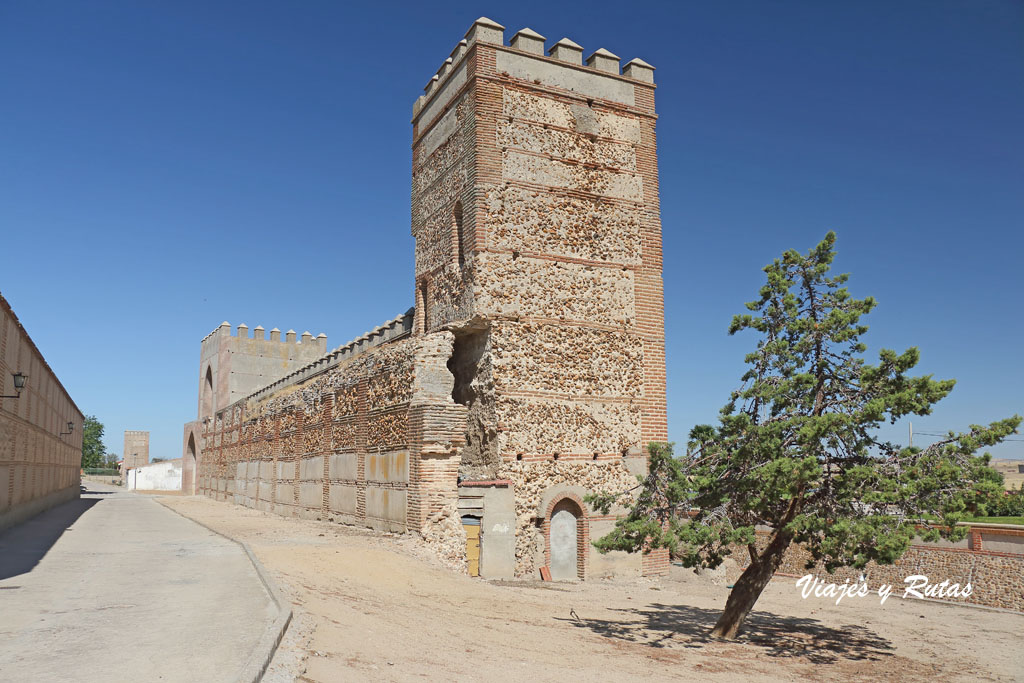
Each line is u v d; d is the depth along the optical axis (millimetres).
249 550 18875
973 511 14977
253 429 46562
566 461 24797
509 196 25531
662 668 12766
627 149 27922
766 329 16703
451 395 24781
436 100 28859
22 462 28844
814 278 16469
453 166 26922
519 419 24297
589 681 11008
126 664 8555
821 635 17594
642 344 26922
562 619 16609
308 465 33438
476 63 25688
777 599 23812
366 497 26047
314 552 19406
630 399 26297
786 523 15492
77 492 59469
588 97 27422
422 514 21688
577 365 25609
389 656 10789
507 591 19750
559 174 26500
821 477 15492
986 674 14297
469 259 25094
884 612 21906
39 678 7984
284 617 11141
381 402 25203
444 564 21156
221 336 64000
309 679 8734
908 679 13648
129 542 22031
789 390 15773
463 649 12180
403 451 23141
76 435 58000
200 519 32375
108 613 11508
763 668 13656
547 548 23938
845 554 14648
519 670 11172
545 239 25891
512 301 25000
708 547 15539
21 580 14852
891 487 14305
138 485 88750
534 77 26594
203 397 69375
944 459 14617
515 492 23812
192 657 8859
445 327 25875
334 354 40344
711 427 16016
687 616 18656
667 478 15734
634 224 27594
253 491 45406
